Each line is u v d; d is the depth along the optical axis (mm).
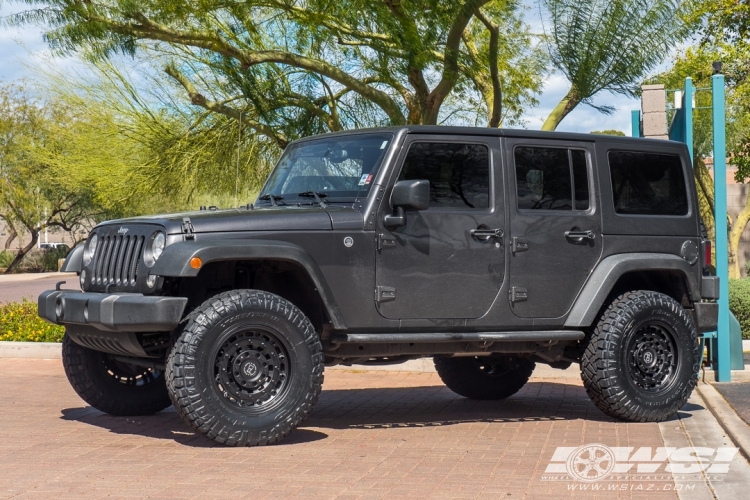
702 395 7949
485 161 6551
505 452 5605
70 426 6500
